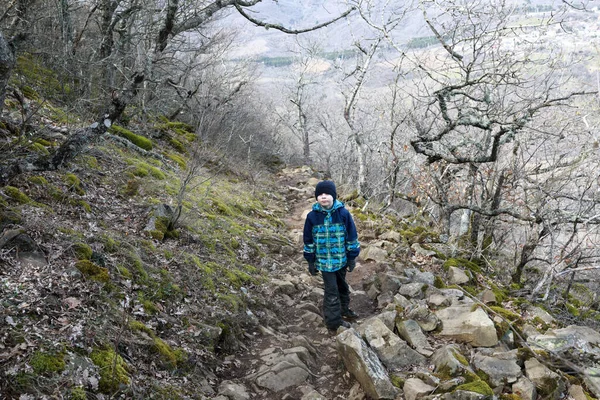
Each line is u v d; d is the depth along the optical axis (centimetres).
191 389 371
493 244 905
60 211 501
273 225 884
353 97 1205
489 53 716
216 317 472
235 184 1093
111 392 315
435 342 467
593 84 568
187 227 629
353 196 1141
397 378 411
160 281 470
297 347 462
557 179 695
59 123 743
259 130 2059
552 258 711
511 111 661
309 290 614
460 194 866
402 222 963
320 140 2502
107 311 379
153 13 1061
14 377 286
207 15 898
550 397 399
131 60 1186
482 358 430
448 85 691
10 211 431
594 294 855
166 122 1366
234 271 582
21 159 421
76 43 1007
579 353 434
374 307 565
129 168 743
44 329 329
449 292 550
